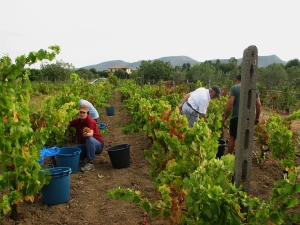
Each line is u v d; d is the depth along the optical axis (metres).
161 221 3.81
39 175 3.77
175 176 3.23
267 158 6.60
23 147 3.69
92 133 5.87
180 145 3.73
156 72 53.28
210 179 2.71
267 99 18.17
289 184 2.60
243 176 2.87
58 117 5.76
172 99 11.69
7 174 3.47
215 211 2.33
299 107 16.02
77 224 3.81
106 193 4.75
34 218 3.94
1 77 3.35
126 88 19.67
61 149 5.81
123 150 5.91
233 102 5.85
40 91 27.66
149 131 5.40
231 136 6.09
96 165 6.24
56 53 3.44
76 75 12.69
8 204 3.33
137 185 5.03
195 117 6.16
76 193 4.70
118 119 13.95
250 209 2.69
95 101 12.35
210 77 34.84
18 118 3.71
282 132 5.43
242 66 2.76
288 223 2.67
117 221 3.87
